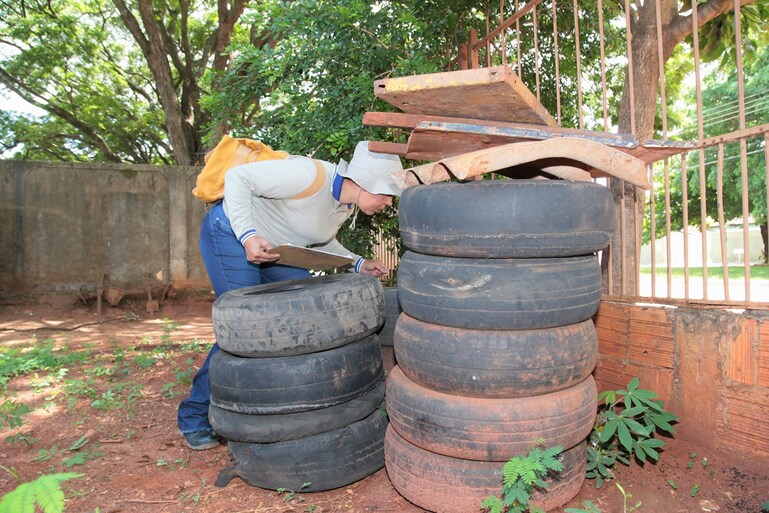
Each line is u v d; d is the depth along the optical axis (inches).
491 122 115.3
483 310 97.7
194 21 753.6
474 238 97.5
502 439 98.1
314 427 116.4
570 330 101.4
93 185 399.9
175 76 810.8
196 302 414.9
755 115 651.5
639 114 208.7
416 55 206.2
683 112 776.9
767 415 115.2
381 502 113.3
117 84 817.5
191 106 668.7
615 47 264.1
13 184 385.4
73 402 177.3
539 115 113.0
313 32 209.3
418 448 107.7
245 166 128.3
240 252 138.8
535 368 97.7
